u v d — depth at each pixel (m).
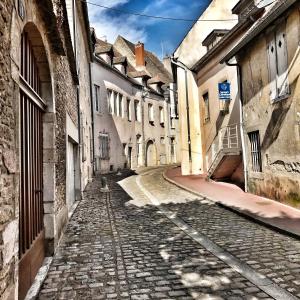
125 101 26.39
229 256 5.34
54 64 6.09
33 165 4.83
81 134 12.83
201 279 4.44
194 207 9.95
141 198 11.95
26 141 4.38
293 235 6.32
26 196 4.26
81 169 12.20
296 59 8.41
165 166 29.23
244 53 11.47
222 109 15.82
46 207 5.55
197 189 13.12
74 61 8.84
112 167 23.73
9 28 3.15
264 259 5.15
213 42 17.39
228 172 15.37
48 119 5.68
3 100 2.94
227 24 17.84
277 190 9.64
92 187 15.13
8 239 2.97
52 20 4.86
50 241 5.50
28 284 4.14
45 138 5.65
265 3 11.92
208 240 6.35
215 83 16.91
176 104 24.16
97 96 22.06
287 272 4.59
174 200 11.34
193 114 19.64
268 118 10.00
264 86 10.20
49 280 4.53
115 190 14.12
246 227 7.32
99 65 22.33
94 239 6.58
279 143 9.43
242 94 11.84
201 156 19.59
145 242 6.32
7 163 3.01
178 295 3.97
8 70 3.11
